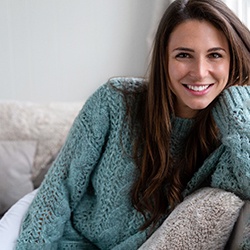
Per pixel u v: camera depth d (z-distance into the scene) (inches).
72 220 50.2
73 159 47.1
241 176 39.8
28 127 72.7
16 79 87.1
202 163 46.4
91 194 50.8
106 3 84.6
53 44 86.0
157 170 44.9
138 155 45.6
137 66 86.7
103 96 46.3
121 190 46.1
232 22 41.4
